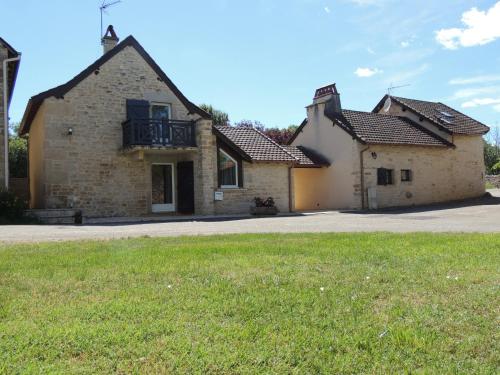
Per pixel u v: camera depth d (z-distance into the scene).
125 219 15.06
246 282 4.90
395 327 3.53
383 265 5.73
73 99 15.88
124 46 16.97
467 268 5.45
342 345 3.22
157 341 3.26
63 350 3.12
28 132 19.78
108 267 5.66
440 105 29.16
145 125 16.34
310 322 3.67
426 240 7.95
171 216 16.50
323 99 23.03
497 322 3.64
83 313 3.87
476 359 3.02
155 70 17.45
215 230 11.01
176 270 5.45
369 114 24.61
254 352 3.08
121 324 3.59
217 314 3.87
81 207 15.86
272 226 12.23
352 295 4.39
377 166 21.81
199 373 2.80
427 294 4.41
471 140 26.31
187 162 17.70
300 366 2.91
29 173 19.73
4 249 7.16
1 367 2.84
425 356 3.05
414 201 23.08
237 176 18.47
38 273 5.35
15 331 3.43
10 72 16.55
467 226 11.44
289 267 5.62
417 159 23.41
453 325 3.57
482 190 26.78
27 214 13.86
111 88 16.59
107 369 2.85
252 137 20.41
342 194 21.83
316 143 23.28
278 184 19.33
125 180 16.77
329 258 6.20
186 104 17.95
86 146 16.03
